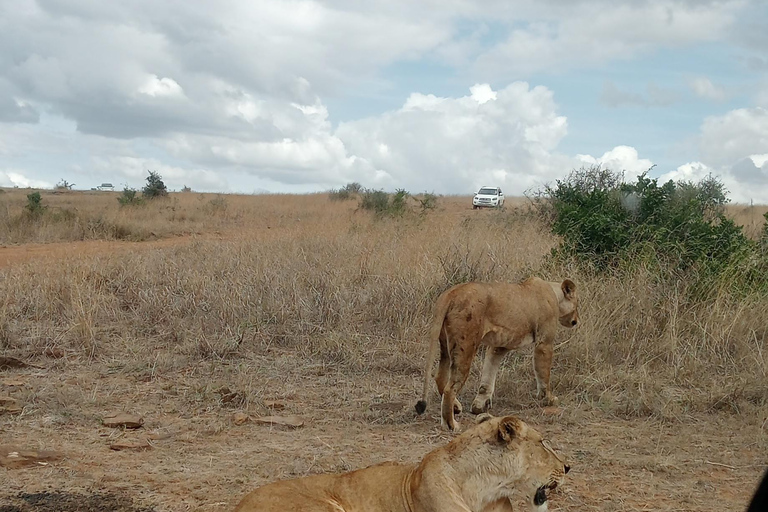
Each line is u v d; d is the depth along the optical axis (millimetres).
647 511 5602
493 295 7867
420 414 7586
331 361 9617
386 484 4660
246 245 16297
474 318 7691
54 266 13453
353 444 6910
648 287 10898
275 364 9398
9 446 6340
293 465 6227
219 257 14734
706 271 11383
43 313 11047
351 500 4629
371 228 21438
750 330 9938
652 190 13641
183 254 15914
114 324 10930
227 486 5781
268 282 11961
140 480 5852
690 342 9812
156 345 10031
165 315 11008
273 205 35906
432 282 11766
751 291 11023
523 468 4711
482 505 4711
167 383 8578
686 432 7465
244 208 33438
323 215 30719
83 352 9570
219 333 10305
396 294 11344
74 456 6348
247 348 9891
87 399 7848
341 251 15141
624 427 7625
